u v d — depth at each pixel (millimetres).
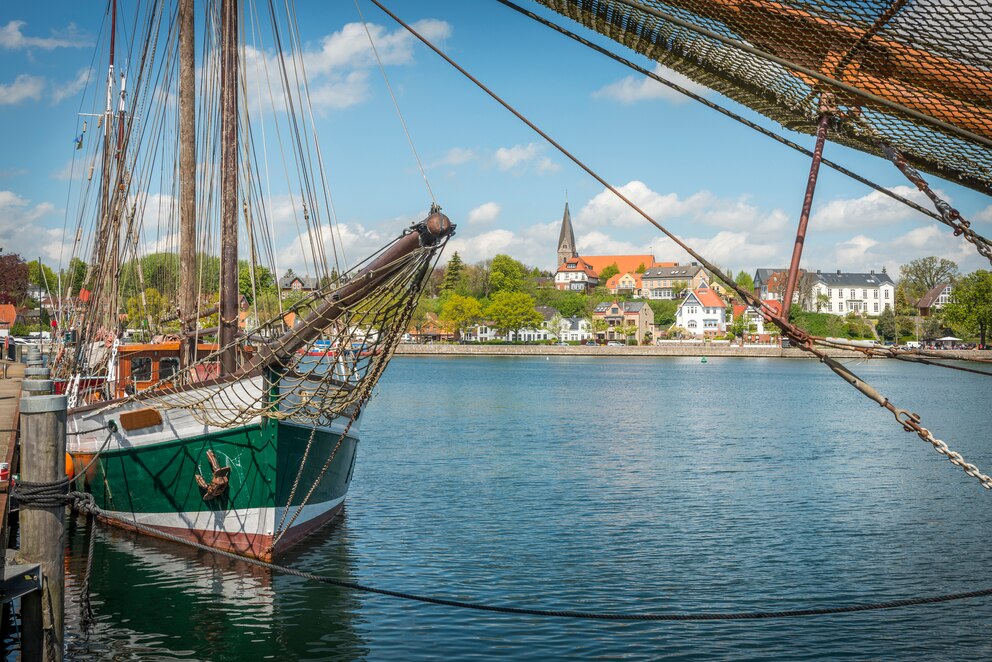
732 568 19031
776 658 13570
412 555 19875
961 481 31438
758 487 29969
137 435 18688
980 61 5992
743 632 14742
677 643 14211
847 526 23547
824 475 32812
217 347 20516
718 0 6320
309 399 17047
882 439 45594
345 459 21750
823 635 14641
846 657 13656
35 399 9797
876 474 33094
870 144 7117
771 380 109812
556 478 31688
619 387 91750
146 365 22234
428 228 15852
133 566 18000
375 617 15328
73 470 21578
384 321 16688
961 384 108250
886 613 15805
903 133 6879
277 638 14188
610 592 17141
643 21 7156
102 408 19438
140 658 13266
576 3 7266
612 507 26172
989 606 16188
